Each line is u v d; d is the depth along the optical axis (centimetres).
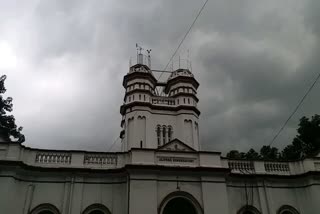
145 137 3275
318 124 3409
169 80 3784
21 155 2017
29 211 1906
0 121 3250
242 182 2269
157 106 3478
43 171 2012
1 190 1842
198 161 2183
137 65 3841
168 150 2169
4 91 3350
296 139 3606
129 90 3625
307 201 2209
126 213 1956
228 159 2323
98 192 2044
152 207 1939
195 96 3650
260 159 2372
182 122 3409
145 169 2030
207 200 2045
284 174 2317
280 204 2212
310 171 2223
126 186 2062
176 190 2050
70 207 1948
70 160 2106
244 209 2172
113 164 2136
